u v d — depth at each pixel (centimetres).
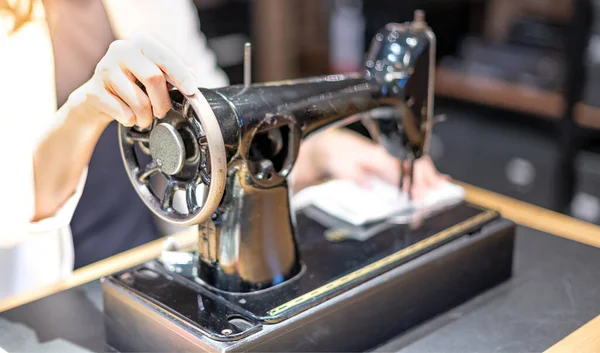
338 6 280
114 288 95
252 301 91
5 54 105
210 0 297
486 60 256
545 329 100
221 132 83
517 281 113
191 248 107
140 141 91
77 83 145
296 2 315
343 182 128
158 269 99
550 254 121
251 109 88
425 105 112
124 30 152
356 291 94
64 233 132
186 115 84
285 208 95
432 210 117
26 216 103
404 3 255
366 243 107
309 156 139
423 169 129
